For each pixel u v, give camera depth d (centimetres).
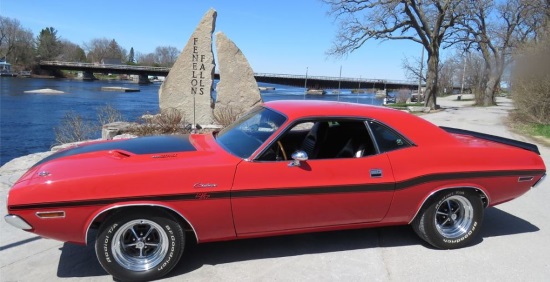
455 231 424
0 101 3534
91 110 2956
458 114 2495
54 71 10281
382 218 397
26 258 378
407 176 387
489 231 481
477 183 409
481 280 361
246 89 1469
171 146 396
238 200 346
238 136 402
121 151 374
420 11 2878
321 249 414
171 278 349
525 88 1672
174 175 332
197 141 421
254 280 349
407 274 368
